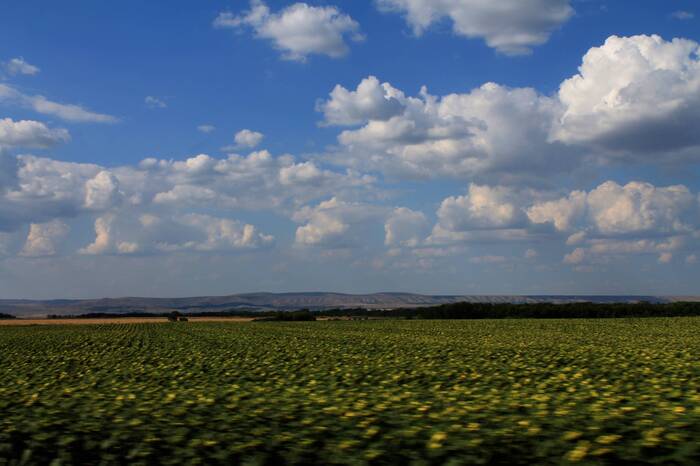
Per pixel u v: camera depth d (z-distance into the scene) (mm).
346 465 8234
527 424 8820
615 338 41000
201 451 8773
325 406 11094
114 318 141875
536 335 46438
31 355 34812
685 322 71125
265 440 8844
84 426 9758
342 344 36156
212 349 34344
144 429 9531
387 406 10781
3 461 9227
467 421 9312
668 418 8922
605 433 8359
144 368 23688
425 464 7980
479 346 32312
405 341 38781
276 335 51344
